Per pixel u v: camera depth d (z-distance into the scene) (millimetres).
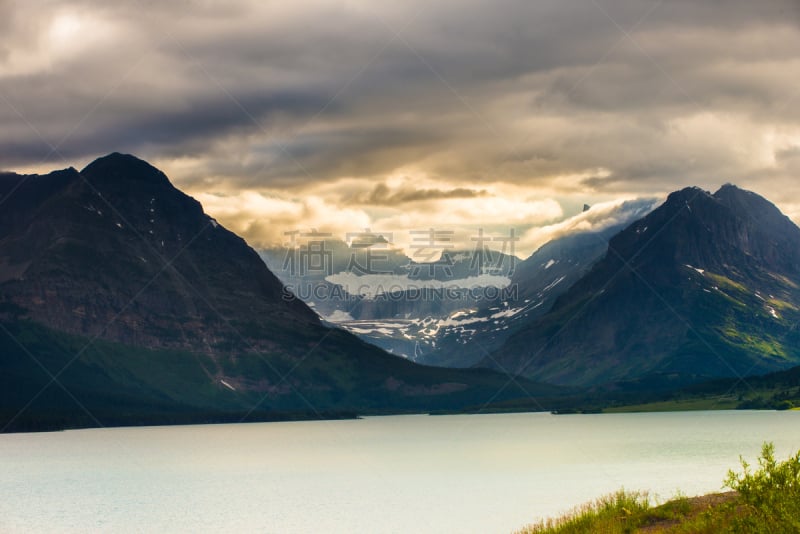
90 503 168500
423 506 149875
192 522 140375
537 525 95438
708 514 68562
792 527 58750
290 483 199875
